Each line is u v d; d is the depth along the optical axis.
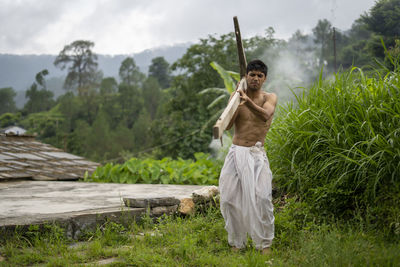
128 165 8.42
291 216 4.19
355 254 3.05
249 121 3.69
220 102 24.39
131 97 103.12
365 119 4.18
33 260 3.11
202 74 27.50
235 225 3.59
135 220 4.32
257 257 3.17
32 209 4.40
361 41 24.45
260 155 3.66
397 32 12.34
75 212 4.12
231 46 27.53
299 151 4.93
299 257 3.14
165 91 116.19
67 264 2.96
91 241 3.79
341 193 4.07
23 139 11.23
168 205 4.70
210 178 8.14
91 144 70.19
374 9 12.67
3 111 147.50
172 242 3.65
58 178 8.58
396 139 3.83
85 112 103.25
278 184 5.15
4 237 3.45
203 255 3.30
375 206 3.84
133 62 137.12
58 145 63.31
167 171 8.39
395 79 4.27
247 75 3.76
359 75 4.83
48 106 125.38
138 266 3.04
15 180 7.96
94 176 8.80
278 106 6.09
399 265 2.82
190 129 26.89
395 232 3.46
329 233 3.71
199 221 4.25
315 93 5.07
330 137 4.42
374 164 3.91
